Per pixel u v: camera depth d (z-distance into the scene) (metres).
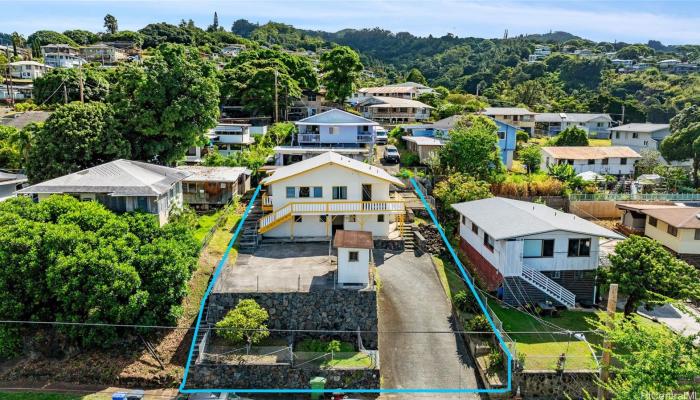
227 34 173.50
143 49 143.38
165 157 42.09
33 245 23.72
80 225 25.48
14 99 83.25
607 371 20.33
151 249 25.36
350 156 51.41
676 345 15.12
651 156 58.88
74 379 24.09
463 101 97.50
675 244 36.47
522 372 22.92
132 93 41.00
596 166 56.34
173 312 25.19
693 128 56.62
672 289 26.38
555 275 29.81
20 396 22.83
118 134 38.22
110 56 119.56
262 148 56.81
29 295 24.12
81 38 149.12
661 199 47.56
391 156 53.38
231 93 68.00
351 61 75.81
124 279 23.66
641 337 16.33
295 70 80.31
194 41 152.12
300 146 55.19
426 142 52.94
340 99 78.19
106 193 29.47
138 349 25.41
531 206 35.75
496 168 47.75
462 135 46.44
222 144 55.97
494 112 81.62
